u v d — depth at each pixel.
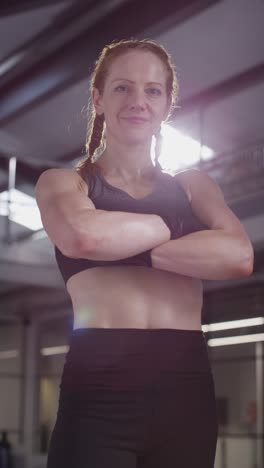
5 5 6.45
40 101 8.80
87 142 1.35
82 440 1.07
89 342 1.10
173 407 1.09
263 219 7.50
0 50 8.45
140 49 1.20
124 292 1.13
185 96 8.84
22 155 9.09
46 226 1.15
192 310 1.17
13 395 13.94
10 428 13.90
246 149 7.73
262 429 10.48
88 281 1.14
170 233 1.16
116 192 1.19
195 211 1.25
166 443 1.09
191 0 6.67
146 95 1.19
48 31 7.85
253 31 7.41
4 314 13.86
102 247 1.09
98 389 1.08
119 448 1.07
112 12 7.43
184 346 1.12
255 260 8.97
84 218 1.10
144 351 1.09
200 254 1.13
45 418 13.54
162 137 1.31
